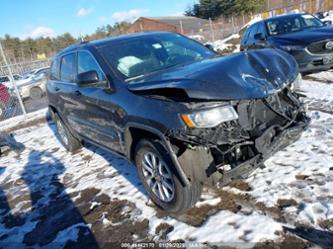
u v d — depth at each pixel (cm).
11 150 650
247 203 296
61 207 364
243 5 6272
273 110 276
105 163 469
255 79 266
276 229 255
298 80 323
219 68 270
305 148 379
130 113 294
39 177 470
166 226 289
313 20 838
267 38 793
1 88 1201
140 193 355
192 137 244
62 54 500
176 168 265
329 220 254
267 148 260
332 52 666
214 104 247
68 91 456
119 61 361
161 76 308
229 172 256
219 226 272
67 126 523
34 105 1312
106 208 339
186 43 432
